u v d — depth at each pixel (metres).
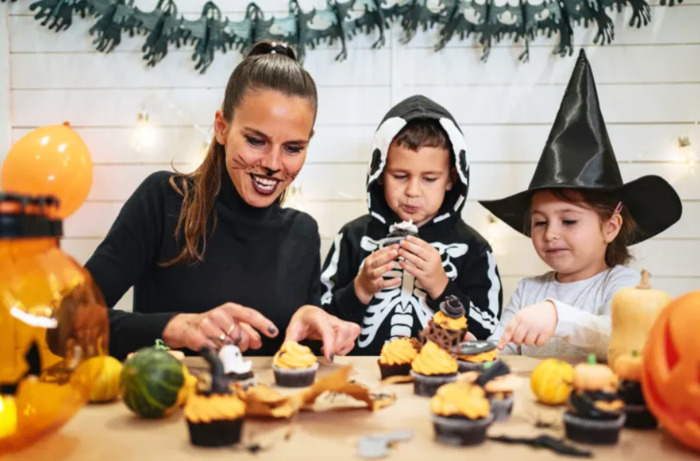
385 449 0.68
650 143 2.20
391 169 1.69
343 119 2.22
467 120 2.20
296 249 1.43
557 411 0.84
